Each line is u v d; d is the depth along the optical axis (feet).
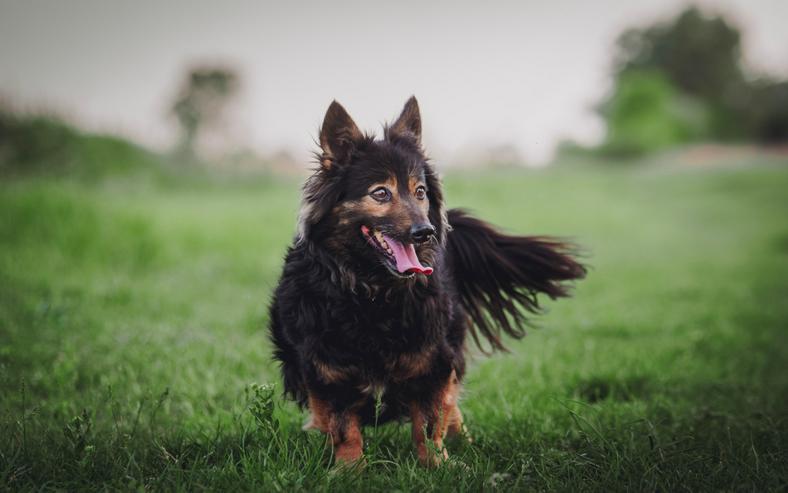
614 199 96.43
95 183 67.82
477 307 15.84
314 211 12.51
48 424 13.71
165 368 17.95
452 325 13.28
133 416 14.70
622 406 16.05
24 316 22.45
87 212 35.91
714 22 275.59
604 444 12.66
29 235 33.27
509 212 71.61
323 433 12.37
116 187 70.90
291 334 12.39
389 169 12.58
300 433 13.35
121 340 20.54
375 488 10.82
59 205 35.47
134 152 85.81
